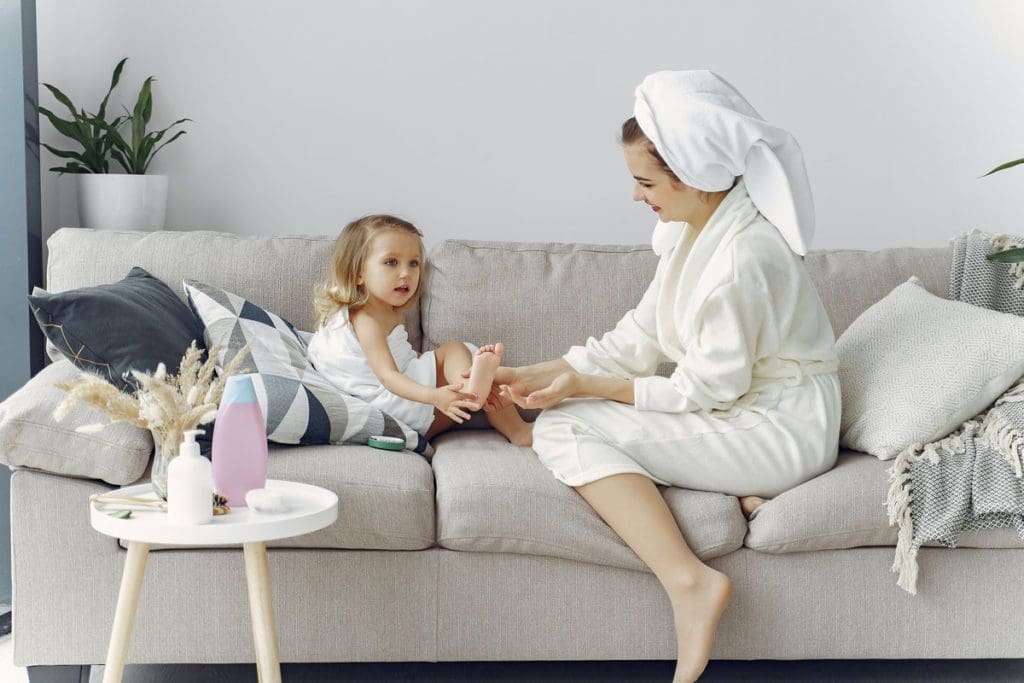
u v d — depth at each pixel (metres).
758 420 1.85
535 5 2.83
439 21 2.82
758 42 2.89
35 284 2.39
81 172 2.65
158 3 2.74
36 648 1.72
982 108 2.95
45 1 2.70
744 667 2.02
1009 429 1.80
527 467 1.84
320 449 1.87
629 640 1.78
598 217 2.90
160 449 1.53
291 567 1.74
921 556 1.78
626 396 1.91
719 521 1.75
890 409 1.91
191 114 2.77
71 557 1.72
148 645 1.73
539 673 1.98
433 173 2.85
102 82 2.74
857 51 2.92
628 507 1.73
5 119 2.32
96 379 1.50
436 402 1.99
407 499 1.74
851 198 2.95
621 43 2.86
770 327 1.87
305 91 2.80
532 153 2.87
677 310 1.96
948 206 2.97
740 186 1.93
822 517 1.75
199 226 2.79
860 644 1.79
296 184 2.81
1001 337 1.91
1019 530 1.75
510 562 1.76
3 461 1.70
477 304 2.24
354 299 2.11
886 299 2.19
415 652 1.76
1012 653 1.81
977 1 2.92
